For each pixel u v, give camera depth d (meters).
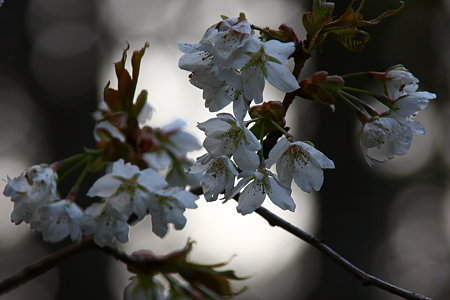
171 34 16.42
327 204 12.27
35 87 14.80
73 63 15.01
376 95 3.74
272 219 3.73
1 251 14.27
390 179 13.36
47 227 3.96
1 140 15.04
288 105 3.63
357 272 3.59
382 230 12.47
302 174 3.53
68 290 11.78
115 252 4.25
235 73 3.35
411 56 13.80
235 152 3.41
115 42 15.82
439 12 13.73
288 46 3.35
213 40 3.35
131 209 3.79
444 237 15.89
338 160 12.32
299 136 12.67
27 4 15.50
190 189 4.40
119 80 4.14
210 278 4.31
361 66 12.59
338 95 3.70
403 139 3.69
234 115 3.44
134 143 4.28
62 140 13.69
